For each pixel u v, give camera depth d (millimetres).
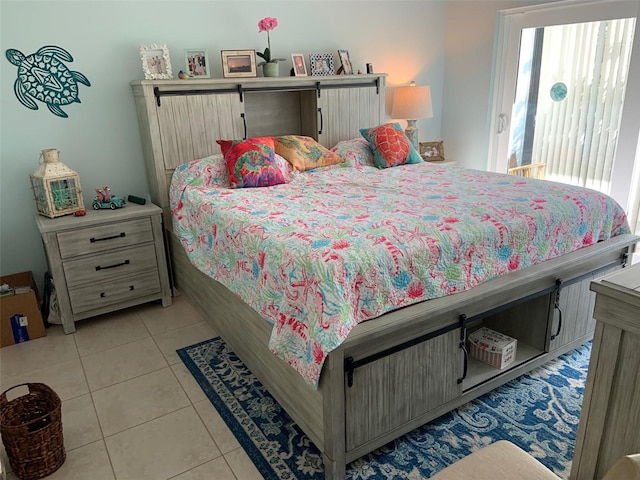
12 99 2807
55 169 2750
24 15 2744
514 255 2061
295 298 1703
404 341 1748
